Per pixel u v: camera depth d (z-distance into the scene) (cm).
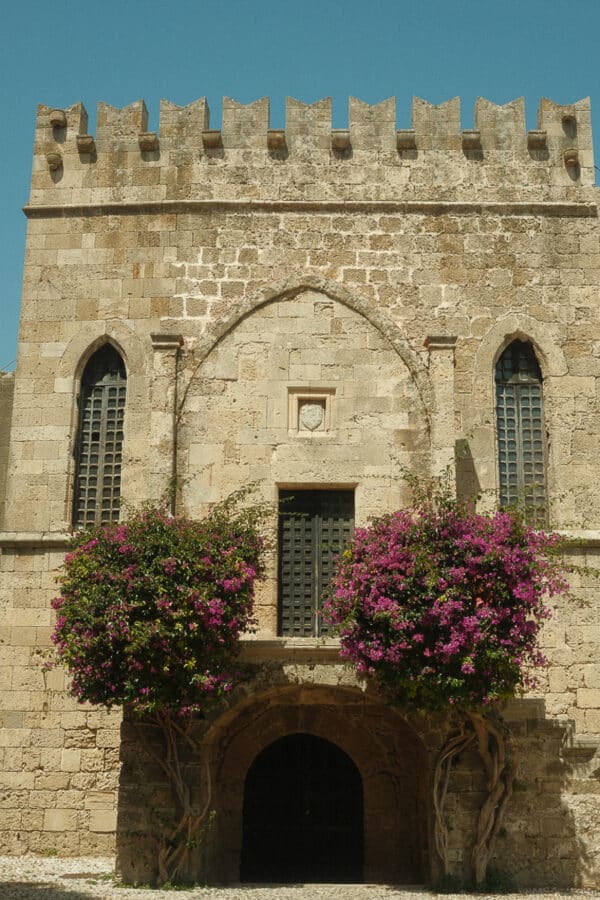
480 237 2625
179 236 2636
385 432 2466
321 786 2431
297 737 2462
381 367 2511
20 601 2447
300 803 2423
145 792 2139
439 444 2405
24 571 2462
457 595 2009
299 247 2616
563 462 2498
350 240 2619
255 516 2225
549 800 2209
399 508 2412
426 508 2150
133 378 2562
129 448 2520
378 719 2405
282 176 2672
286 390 2498
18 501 2508
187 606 2034
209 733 2162
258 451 2459
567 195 2659
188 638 2027
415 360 2508
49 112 2752
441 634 2008
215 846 2288
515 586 2038
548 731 2239
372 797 2377
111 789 2352
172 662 2019
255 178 2672
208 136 2681
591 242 2628
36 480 2519
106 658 2033
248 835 2403
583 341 2570
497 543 2058
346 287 2583
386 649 2016
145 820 2123
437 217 2636
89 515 2528
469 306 2584
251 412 2484
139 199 2670
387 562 2048
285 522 2444
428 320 2572
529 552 2070
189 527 2148
